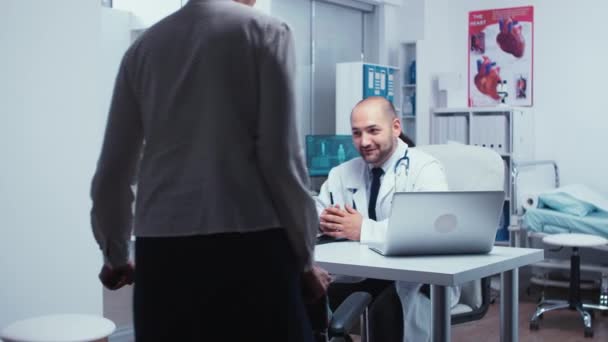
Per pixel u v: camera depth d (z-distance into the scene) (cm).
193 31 136
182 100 134
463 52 613
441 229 213
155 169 136
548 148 577
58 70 310
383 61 620
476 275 198
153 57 138
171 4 432
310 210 134
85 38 321
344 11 614
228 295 132
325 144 536
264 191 134
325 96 601
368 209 271
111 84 428
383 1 609
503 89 593
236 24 134
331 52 605
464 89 612
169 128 135
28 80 299
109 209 143
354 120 267
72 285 320
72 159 317
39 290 307
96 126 326
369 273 201
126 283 155
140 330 137
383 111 264
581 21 561
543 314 471
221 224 130
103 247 146
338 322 180
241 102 133
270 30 134
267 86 132
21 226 299
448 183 290
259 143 132
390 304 249
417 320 252
